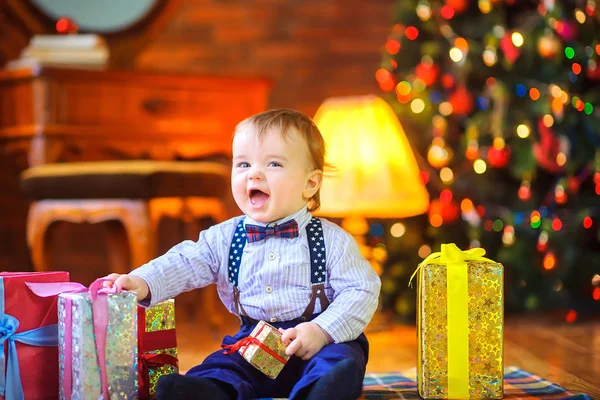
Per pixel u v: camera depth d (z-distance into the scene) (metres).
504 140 2.56
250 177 1.35
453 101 2.54
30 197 2.36
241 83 2.70
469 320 1.33
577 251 2.51
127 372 1.25
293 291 1.34
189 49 3.25
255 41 3.32
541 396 1.37
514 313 2.64
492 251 2.64
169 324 1.39
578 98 2.40
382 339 2.23
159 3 3.19
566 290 2.61
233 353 1.30
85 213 2.27
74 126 2.45
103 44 2.73
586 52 2.41
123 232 2.42
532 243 2.59
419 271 1.36
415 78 2.72
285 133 1.35
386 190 2.21
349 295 1.32
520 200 2.64
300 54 3.35
